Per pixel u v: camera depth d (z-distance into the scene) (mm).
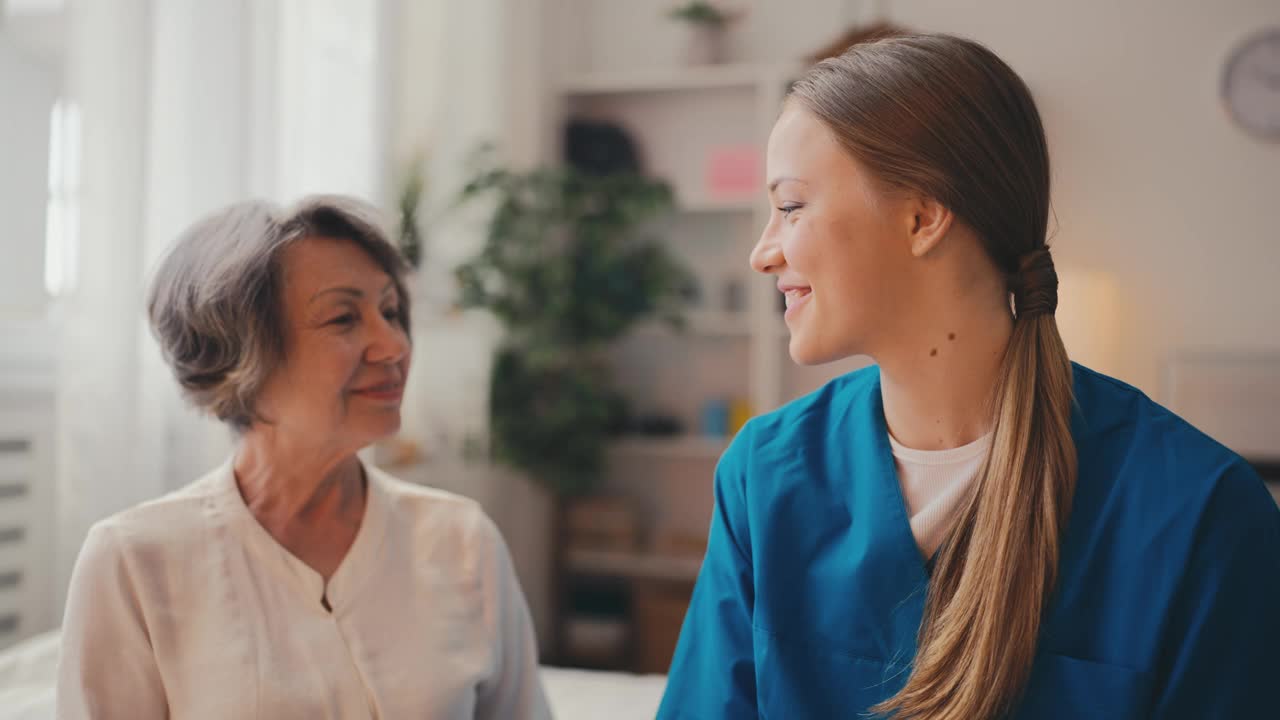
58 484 1798
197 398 1041
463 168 3393
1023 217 775
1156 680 731
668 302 3676
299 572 1015
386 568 1057
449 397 3318
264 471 1044
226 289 985
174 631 974
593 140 3979
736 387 4016
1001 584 733
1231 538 725
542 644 3795
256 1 2293
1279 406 3498
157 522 1002
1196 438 769
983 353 792
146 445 1979
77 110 1836
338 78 2674
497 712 1135
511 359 3455
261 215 1040
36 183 1789
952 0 3762
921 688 745
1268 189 3539
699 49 3900
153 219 2062
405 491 1140
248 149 2252
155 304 1037
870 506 823
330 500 1067
